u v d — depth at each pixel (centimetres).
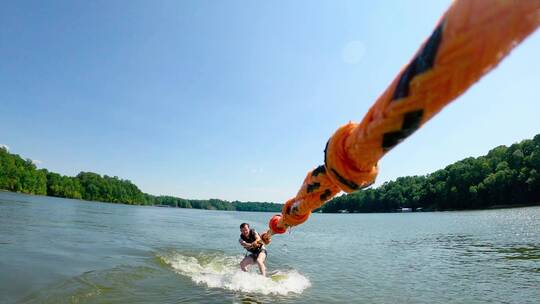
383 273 1163
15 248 1207
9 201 4588
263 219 5897
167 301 746
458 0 40
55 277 853
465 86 42
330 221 5856
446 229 3203
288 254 1616
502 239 2173
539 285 966
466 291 920
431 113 48
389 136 56
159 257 1269
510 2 36
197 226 3350
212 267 1186
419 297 864
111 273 938
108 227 2359
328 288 943
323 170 106
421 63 44
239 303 773
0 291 723
